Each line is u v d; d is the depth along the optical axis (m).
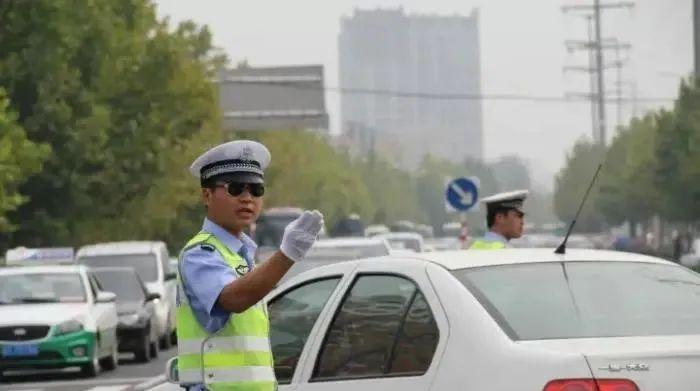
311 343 17.38
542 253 16.94
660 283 16.41
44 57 88.44
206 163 13.38
